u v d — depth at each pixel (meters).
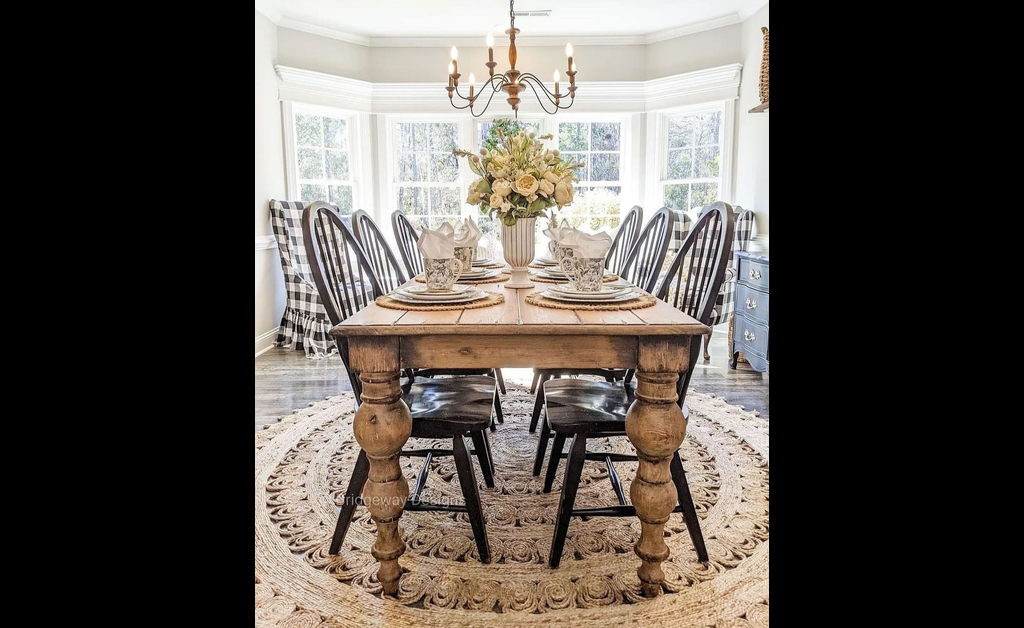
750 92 4.28
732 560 1.64
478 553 1.66
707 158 4.69
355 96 4.77
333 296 1.80
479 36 4.85
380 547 1.48
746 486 2.09
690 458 2.34
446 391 1.86
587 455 1.89
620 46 4.87
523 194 1.82
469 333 1.36
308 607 1.45
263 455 2.38
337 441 2.54
